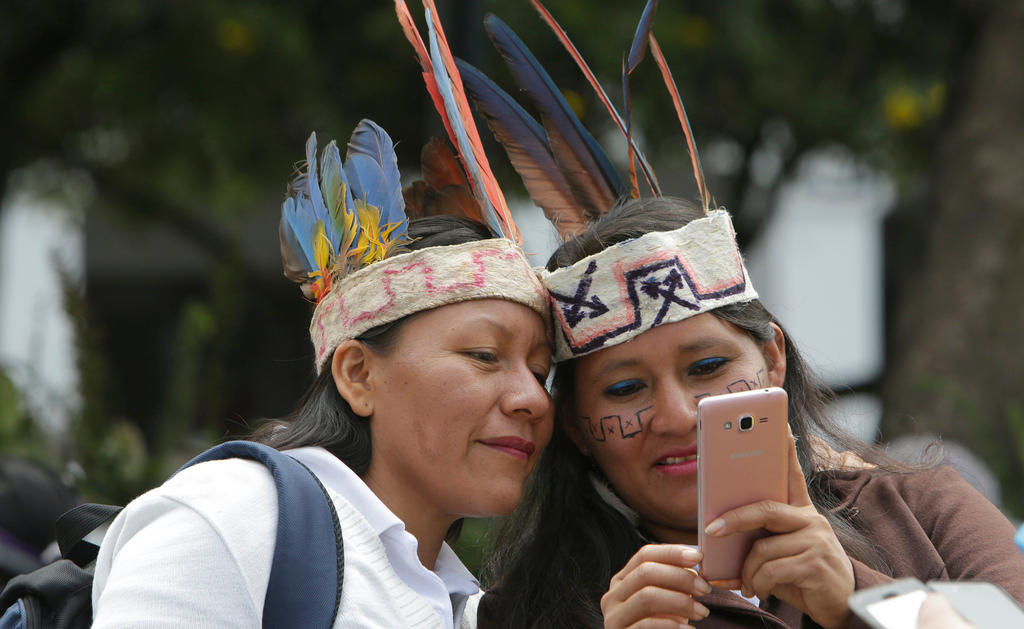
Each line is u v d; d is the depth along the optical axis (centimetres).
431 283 825
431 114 1495
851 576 748
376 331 834
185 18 2383
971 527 868
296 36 2405
